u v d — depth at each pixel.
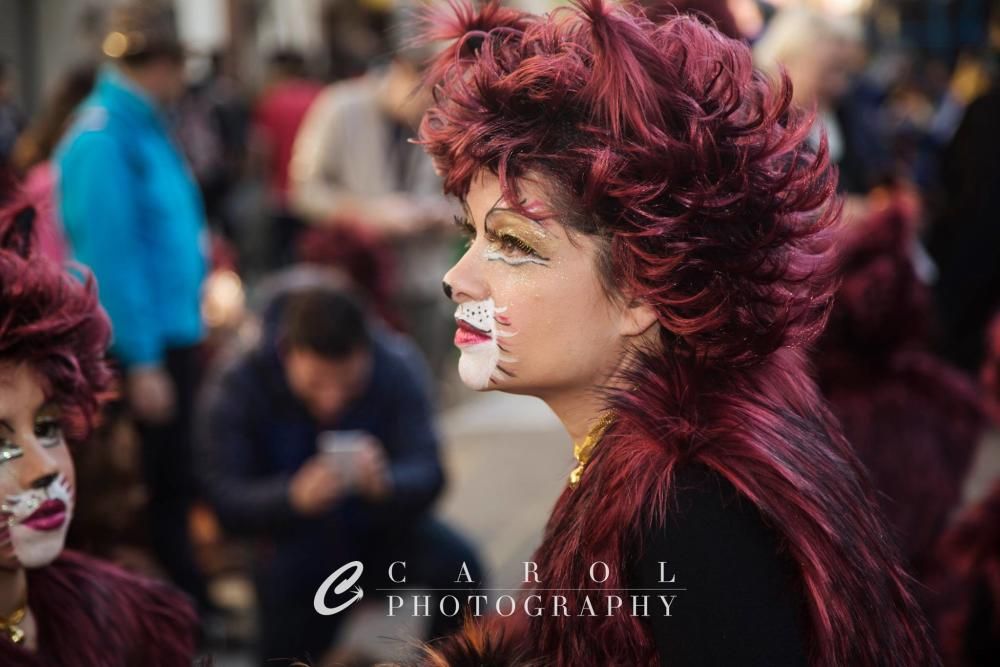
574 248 1.62
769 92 1.69
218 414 4.13
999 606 2.85
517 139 1.60
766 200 1.61
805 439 1.60
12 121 7.19
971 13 13.67
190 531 5.10
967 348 6.59
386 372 4.18
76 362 1.82
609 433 1.61
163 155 5.15
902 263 3.12
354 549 4.09
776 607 1.48
